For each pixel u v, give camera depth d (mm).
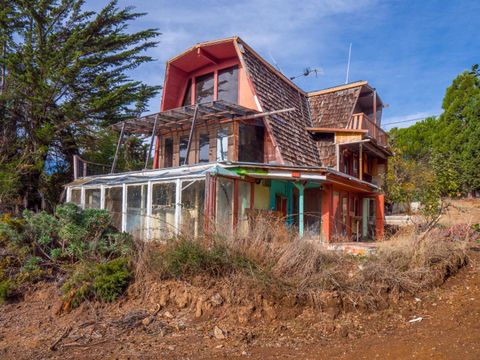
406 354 5676
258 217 10430
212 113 15648
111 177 15039
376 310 7418
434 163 11633
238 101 17094
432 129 36781
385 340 6340
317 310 7375
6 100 20938
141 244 9617
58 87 21422
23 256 9812
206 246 8531
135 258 9031
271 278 7711
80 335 7180
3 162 20031
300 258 8258
